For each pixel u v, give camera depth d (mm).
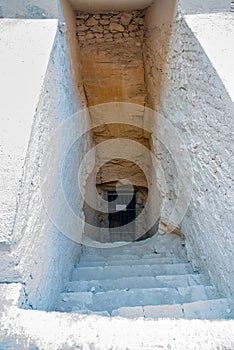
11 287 1194
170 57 2625
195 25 2090
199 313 1600
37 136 1595
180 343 1010
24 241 1286
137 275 2465
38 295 1447
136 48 3793
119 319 1122
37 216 1516
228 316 1561
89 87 3957
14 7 2441
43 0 2385
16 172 1308
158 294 1916
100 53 3766
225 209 1674
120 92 4012
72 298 1880
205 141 1955
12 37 2068
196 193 2223
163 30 2820
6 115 1547
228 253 1661
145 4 3248
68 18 2990
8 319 1089
